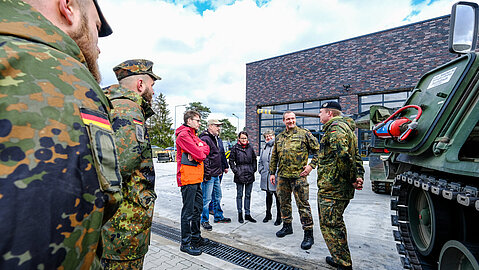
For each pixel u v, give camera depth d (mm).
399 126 1883
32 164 371
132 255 1348
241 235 3555
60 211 391
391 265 2639
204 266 2553
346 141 2266
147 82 1695
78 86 500
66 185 408
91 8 751
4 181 340
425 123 1761
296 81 16531
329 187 2367
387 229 3754
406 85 12859
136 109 1430
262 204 5395
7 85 391
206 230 3775
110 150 551
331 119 2520
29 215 347
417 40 12625
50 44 512
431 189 1652
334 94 15062
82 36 699
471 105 1495
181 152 2963
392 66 13266
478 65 1593
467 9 1788
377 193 6164
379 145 2344
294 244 3209
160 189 6984
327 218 2367
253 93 18562
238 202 4227
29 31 486
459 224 1824
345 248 2324
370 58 13906
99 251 554
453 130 1521
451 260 1709
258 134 18609
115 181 555
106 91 1463
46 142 398
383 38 13531
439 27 12086
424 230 2240
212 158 3816
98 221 478
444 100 1661
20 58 424
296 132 3328
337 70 14969
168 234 3551
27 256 338
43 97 422
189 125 2959
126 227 1325
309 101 16375
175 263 2602
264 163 4172
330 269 2543
